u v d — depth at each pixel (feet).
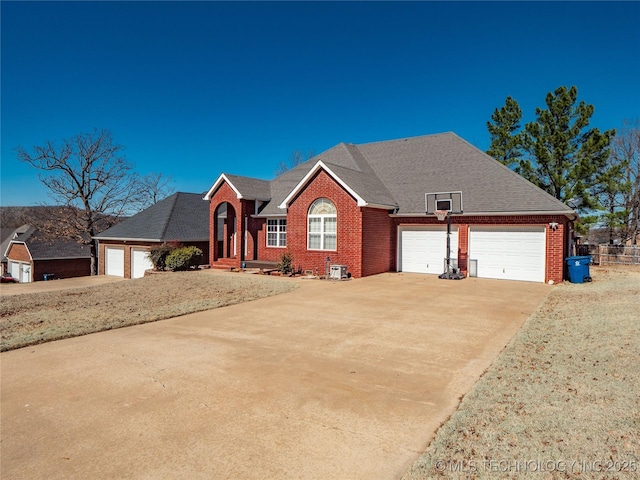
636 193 113.19
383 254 63.41
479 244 58.29
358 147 83.51
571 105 82.94
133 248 85.20
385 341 26.11
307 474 11.92
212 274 62.28
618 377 17.43
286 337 27.37
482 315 33.50
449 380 19.25
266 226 72.08
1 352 24.39
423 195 64.54
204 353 23.86
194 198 96.12
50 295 46.03
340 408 16.30
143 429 14.71
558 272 52.31
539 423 13.89
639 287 40.24
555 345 23.34
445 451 12.62
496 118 99.76
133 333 28.91
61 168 103.60
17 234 147.23
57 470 12.26
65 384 19.16
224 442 13.78
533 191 56.18
